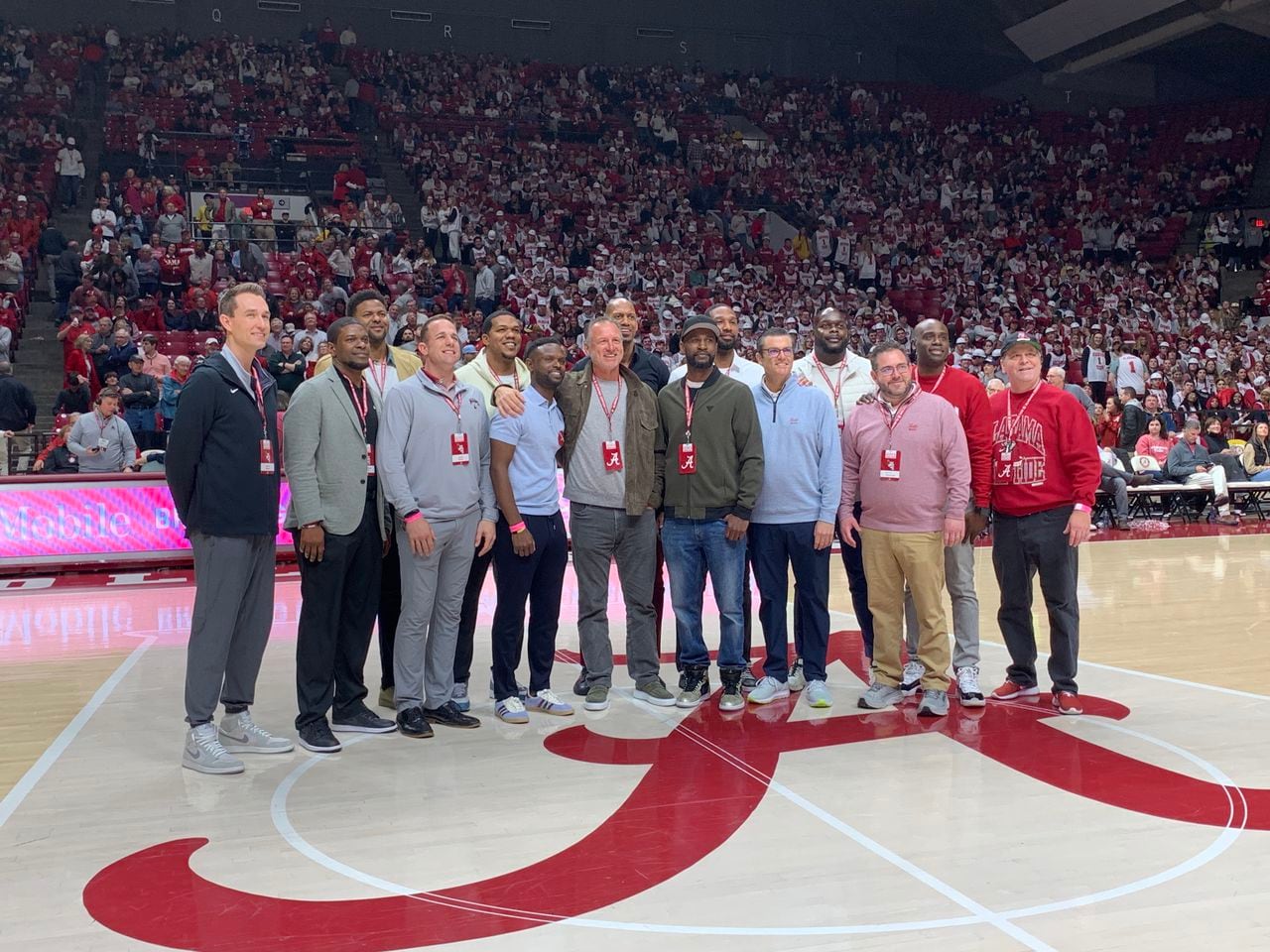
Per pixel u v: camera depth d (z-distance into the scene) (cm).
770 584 491
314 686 430
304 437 423
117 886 299
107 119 1986
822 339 539
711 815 347
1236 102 2508
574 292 1703
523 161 2167
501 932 268
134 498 928
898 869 303
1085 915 273
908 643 509
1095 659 571
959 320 1906
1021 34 2544
